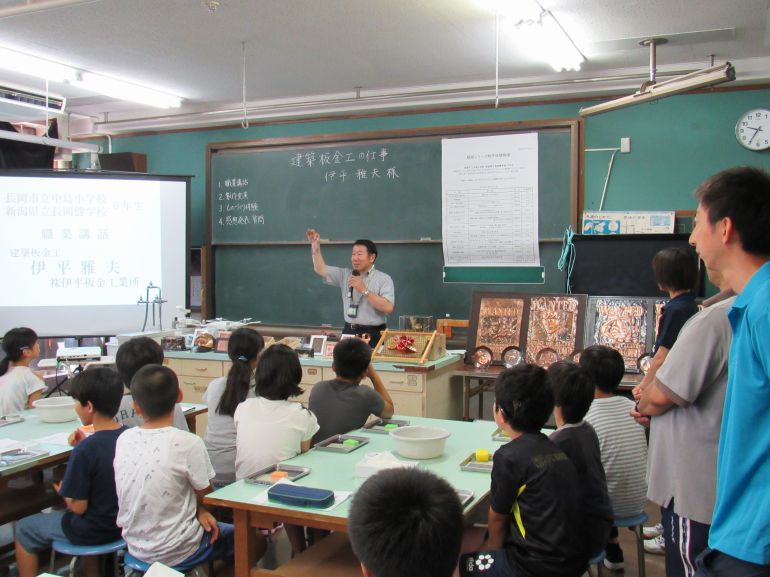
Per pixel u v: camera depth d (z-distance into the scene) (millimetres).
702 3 3902
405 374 3893
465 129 5363
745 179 1291
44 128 7156
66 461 2559
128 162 6379
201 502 2205
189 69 5297
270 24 4289
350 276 4625
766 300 1124
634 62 5078
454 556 1000
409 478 1051
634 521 2465
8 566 2994
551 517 1785
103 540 2260
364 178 5723
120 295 5727
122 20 4234
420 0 3881
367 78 5559
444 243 5441
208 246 6277
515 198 5219
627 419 2535
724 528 1174
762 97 5016
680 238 4652
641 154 5305
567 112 5477
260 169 6074
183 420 2727
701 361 1733
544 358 4156
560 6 3938
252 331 3166
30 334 3607
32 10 3852
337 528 1829
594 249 4836
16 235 5543
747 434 1150
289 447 2389
